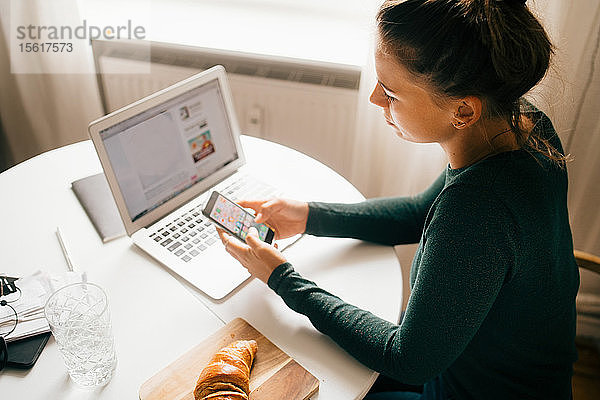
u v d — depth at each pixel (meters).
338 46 1.58
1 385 0.77
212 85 1.10
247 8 1.60
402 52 0.65
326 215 1.03
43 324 0.84
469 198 0.68
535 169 0.71
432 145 1.40
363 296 0.93
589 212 1.45
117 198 0.97
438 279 0.70
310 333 0.86
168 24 1.64
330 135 1.60
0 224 1.04
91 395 0.76
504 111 0.67
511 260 0.69
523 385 0.86
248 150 1.29
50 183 1.15
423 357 0.73
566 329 0.84
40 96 1.66
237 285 0.93
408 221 1.05
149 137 1.00
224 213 0.96
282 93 1.54
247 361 0.77
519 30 0.62
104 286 0.92
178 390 0.75
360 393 0.78
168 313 0.88
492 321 0.80
